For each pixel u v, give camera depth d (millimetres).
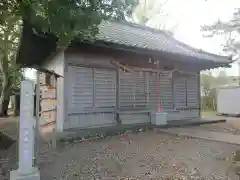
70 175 3873
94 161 4672
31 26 5414
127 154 5191
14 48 12977
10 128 9555
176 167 4254
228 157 4840
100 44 7000
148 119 9430
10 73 14984
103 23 10164
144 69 9383
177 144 6168
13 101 17109
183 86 10922
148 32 12711
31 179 3189
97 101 8125
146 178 3709
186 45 12672
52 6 3496
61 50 7520
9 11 4477
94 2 3729
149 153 5266
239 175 3783
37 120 3803
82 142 6449
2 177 3832
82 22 3754
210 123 10438
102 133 7242
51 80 8727
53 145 6031
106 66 8383
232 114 14719
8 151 5672
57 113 7844
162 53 8648
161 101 10000
